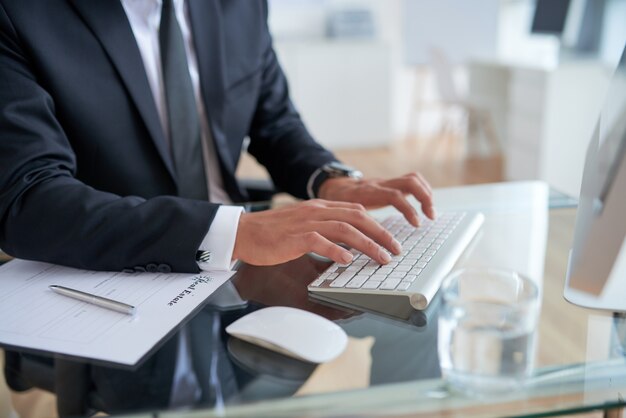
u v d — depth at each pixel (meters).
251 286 0.75
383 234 0.81
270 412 0.51
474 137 4.79
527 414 0.51
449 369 0.56
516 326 0.59
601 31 3.66
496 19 5.52
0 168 0.87
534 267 0.80
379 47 5.07
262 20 1.39
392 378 0.55
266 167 1.41
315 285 0.74
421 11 5.47
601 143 0.67
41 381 0.55
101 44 1.08
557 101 3.44
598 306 0.68
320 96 5.08
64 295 0.73
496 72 4.52
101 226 0.80
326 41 5.04
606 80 3.44
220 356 0.59
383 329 0.64
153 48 1.21
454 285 0.67
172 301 0.71
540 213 1.04
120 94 1.10
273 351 0.60
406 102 5.74
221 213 0.82
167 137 1.22
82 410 0.51
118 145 1.11
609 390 0.53
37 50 1.01
